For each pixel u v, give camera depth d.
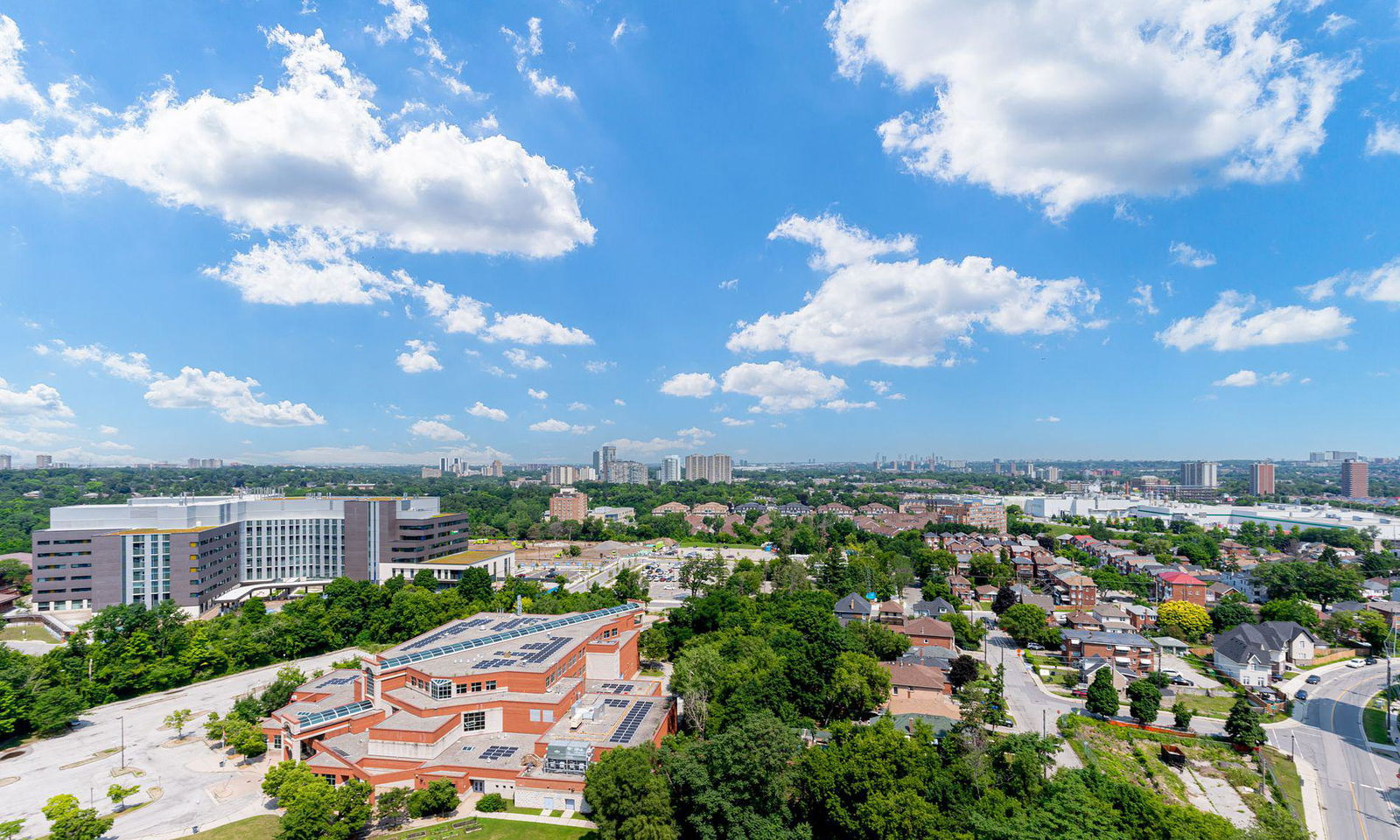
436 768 96.31
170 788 98.06
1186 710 130.00
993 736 108.69
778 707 114.00
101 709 129.62
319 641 164.88
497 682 112.06
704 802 81.88
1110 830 76.50
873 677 127.56
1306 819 97.56
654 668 156.88
